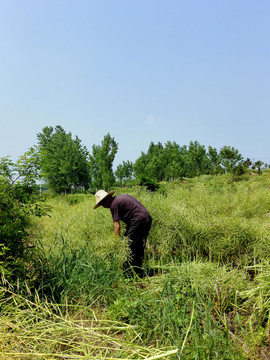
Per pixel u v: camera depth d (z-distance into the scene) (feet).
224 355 7.62
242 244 14.66
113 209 14.78
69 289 11.02
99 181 109.40
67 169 121.80
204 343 7.93
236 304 10.12
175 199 22.72
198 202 21.24
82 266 12.29
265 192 28.40
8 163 11.45
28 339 7.72
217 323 9.24
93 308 10.80
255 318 9.40
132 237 14.42
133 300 10.93
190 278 11.10
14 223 11.02
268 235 14.88
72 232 17.70
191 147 118.93
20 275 11.53
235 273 11.96
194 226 15.88
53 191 123.24
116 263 13.53
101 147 111.24
